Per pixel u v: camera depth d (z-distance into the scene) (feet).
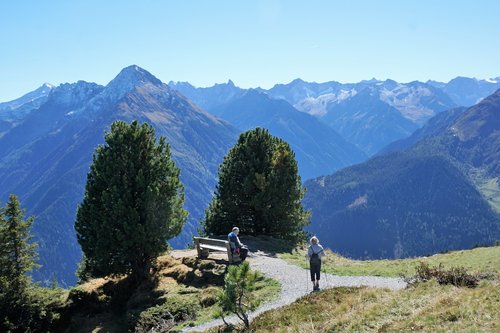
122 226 113.70
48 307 113.70
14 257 117.80
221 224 169.17
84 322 108.17
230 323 76.07
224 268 114.21
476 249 127.03
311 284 92.84
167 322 86.63
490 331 46.55
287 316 70.28
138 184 116.37
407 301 64.95
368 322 59.26
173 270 119.34
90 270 134.92
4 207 118.52
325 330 60.54
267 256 126.52
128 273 119.75
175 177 125.80
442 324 52.16
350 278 96.12
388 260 127.95
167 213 118.32
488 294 59.31
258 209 158.92
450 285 71.26
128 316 95.91
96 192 120.47
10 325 106.11
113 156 118.42
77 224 121.19
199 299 96.48
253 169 161.89
